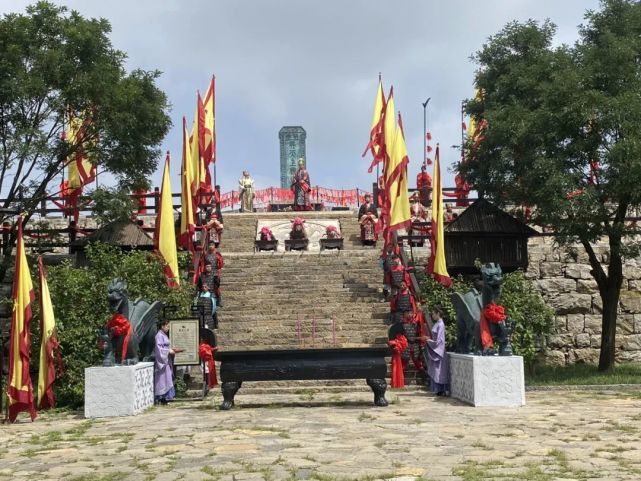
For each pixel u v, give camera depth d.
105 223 24.80
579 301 26.44
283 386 19.02
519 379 15.54
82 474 9.40
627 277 26.89
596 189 20.94
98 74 23.64
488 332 16.03
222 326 22.19
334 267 26.02
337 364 15.58
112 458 10.45
